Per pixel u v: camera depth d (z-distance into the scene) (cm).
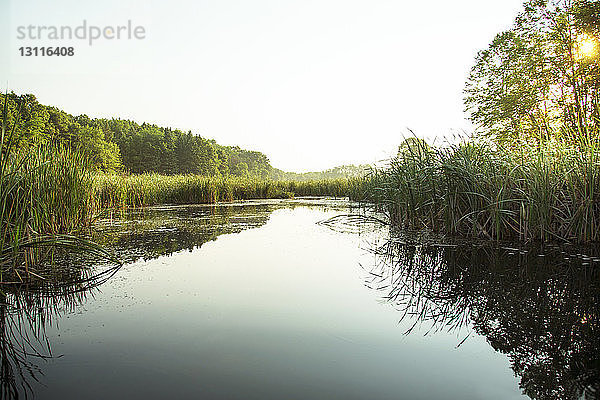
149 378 147
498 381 143
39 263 342
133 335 189
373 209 854
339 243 449
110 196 897
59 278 295
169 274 308
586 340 179
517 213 441
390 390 137
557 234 423
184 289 267
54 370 154
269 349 172
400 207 577
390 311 222
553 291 255
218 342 180
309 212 875
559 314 213
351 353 168
